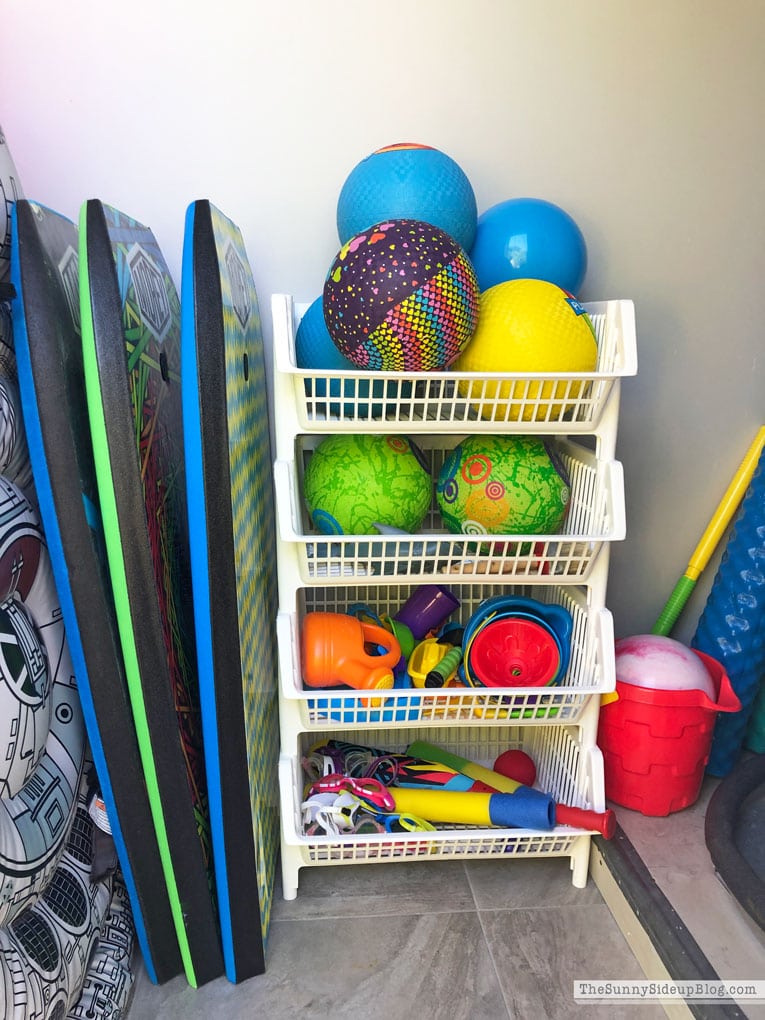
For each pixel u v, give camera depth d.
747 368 1.34
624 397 1.33
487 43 1.14
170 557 0.93
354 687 1.03
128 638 0.79
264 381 1.22
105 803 0.87
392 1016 0.93
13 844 0.74
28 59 1.09
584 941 1.04
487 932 1.05
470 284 0.87
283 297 0.90
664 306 1.29
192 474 0.79
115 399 0.73
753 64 1.19
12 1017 0.70
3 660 0.73
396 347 0.86
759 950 0.95
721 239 1.27
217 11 1.09
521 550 1.01
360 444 1.02
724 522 1.37
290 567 0.99
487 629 1.04
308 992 0.96
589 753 1.08
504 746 1.36
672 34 1.16
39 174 1.13
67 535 0.77
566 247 1.05
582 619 1.09
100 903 0.92
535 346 0.91
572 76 1.17
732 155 1.23
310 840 1.03
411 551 0.97
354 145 1.17
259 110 1.14
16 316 0.77
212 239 0.80
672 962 0.92
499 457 1.00
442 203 0.99
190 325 0.78
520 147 1.19
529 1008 0.94
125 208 1.16
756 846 1.13
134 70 1.11
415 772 1.22
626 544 1.42
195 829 0.89
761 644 1.31
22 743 0.74
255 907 0.95
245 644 0.94
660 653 1.17
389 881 1.15
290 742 1.06
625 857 1.07
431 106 1.16
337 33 1.12
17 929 0.77
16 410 0.82
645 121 1.20
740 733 1.34
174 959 0.97
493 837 1.05
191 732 0.94
